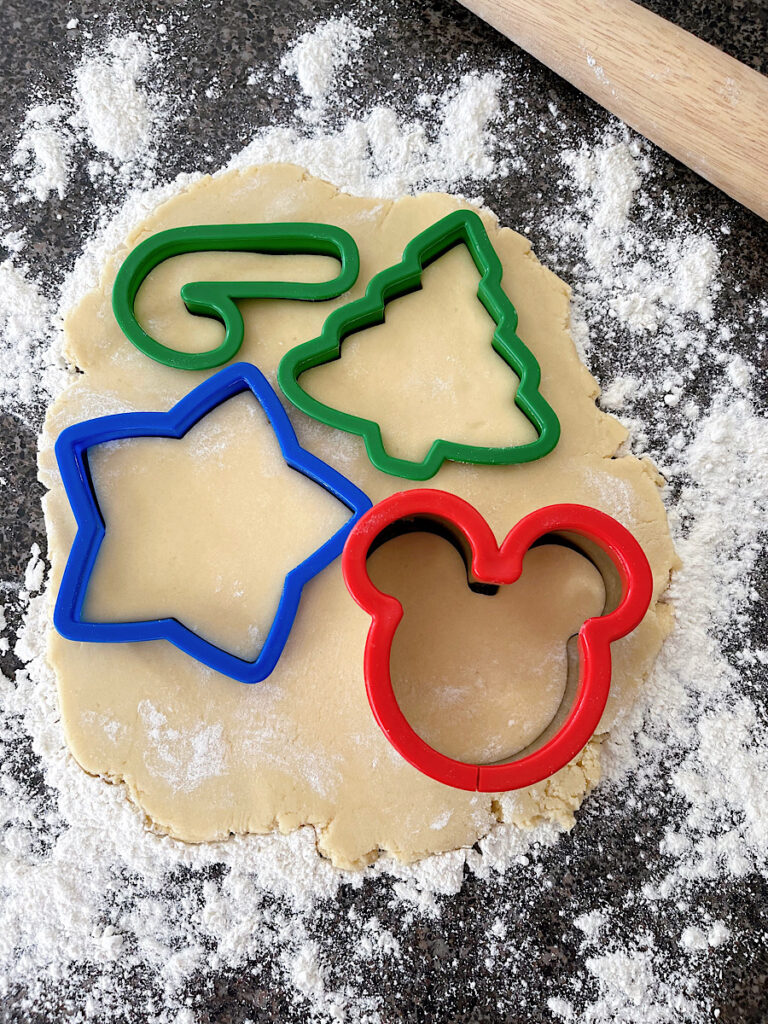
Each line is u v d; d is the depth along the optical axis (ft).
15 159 1.09
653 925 0.94
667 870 0.95
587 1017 0.92
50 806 0.95
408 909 0.93
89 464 0.96
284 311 1.01
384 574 0.95
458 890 0.94
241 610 0.94
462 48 1.12
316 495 0.96
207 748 0.93
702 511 1.02
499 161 1.09
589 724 0.86
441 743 0.93
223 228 1.00
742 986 0.93
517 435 0.98
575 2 1.02
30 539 1.01
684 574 1.00
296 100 1.11
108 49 1.12
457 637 0.94
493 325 1.01
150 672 0.94
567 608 0.95
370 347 1.00
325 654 0.94
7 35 1.12
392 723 0.84
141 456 0.97
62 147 1.09
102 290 1.03
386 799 0.93
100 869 0.94
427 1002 0.92
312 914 0.93
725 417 1.03
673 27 1.01
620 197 1.08
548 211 1.08
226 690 0.94
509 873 0.94
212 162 1.09
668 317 1.06
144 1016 0.92
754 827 0.96
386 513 0.87
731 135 0.99
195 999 0.92
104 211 1.08
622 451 1.02
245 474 0.96
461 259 1.03
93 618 0.93
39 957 0.93
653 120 1.03
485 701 0.94
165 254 1.01
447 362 1.00
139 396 1.00
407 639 0.94
